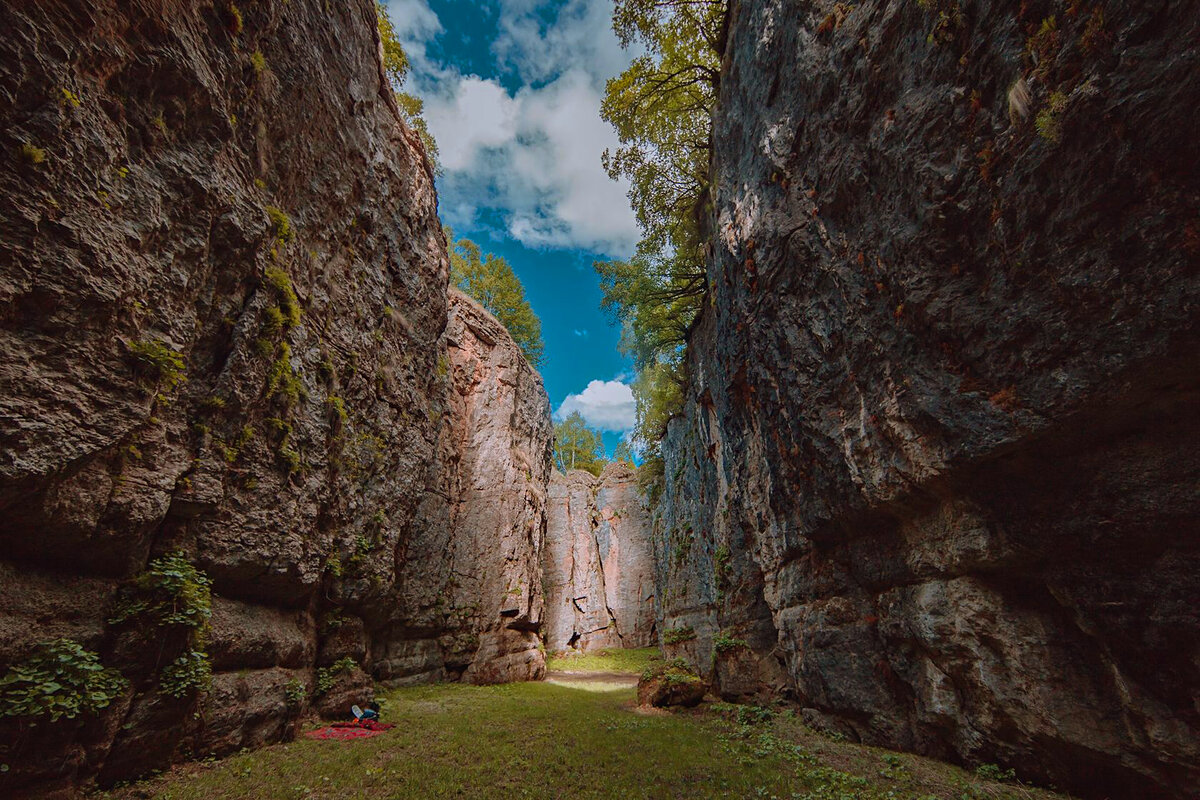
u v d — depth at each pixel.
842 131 10.09
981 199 7.01
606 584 47.41
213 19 8.75
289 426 10.80
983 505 7.62
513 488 28.23
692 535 26.83
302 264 12.19
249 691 8.70
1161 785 5.97
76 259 6.01
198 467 8.30
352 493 14.12
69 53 6.04
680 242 23.73
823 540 12.35
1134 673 6.17
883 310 9.16
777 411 13.54
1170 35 4.69
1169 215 4.94
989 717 7.91
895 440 8.95
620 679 27.30
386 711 12.94
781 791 7.43
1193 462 5.37
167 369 7.15
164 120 7.64
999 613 7.68
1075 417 6.09
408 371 18.64
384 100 17.97
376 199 16.47
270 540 10.02
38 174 5.68
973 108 7.02
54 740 5.57
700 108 20.89
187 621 7.30
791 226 11.88
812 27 10.92
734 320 16.16
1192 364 5.05
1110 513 6.10
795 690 14.26
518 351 34.09
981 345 7.20
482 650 22.86
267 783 6.88
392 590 16.56
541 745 10.05
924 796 7.11
